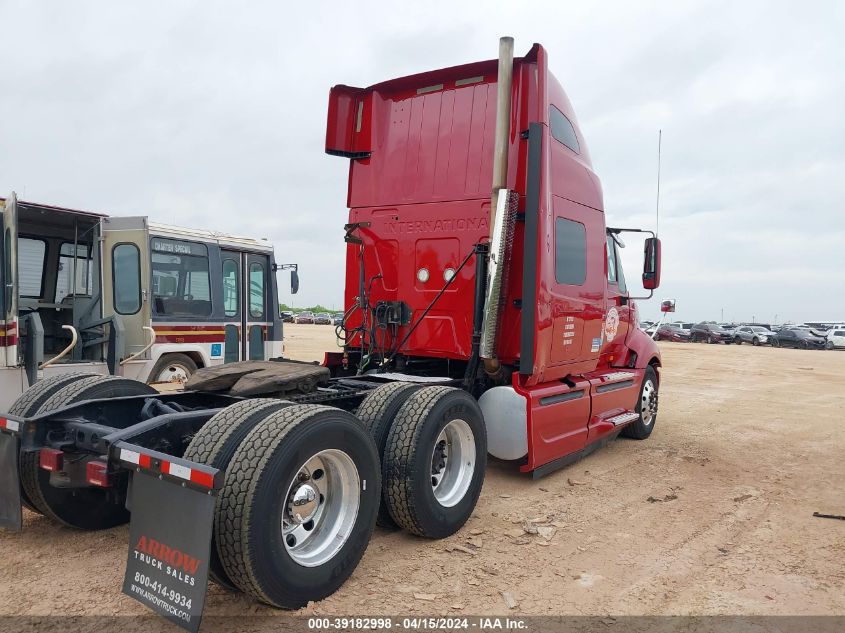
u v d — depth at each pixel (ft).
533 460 17.31
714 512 16.71
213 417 10.85
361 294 20.62
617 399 23.07
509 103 17.30
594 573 12.62
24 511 15.23
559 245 18.54
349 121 20.94
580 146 20.54
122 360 28.09
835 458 23.61
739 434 28.27
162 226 30.71
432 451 13.60
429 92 19.81
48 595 10.97
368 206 20.70
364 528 11.77
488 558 13.20
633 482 19.49
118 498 11.15
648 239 23.81
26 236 29.37
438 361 20.49
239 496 9.63
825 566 13.23
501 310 17.60
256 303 37.01
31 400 13.88
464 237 18.67
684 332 178.09
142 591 9.58
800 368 75.72
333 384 16.92
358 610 10.71
